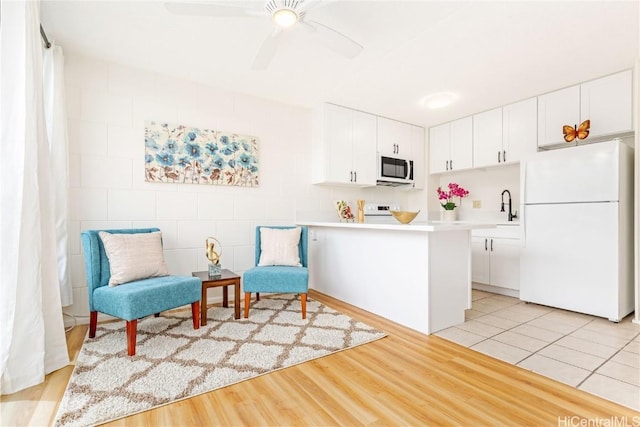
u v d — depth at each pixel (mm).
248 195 3344
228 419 1311
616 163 2488
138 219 2730
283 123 3590
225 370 1696
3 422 1278
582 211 2670
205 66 2697
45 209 1714
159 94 2838
